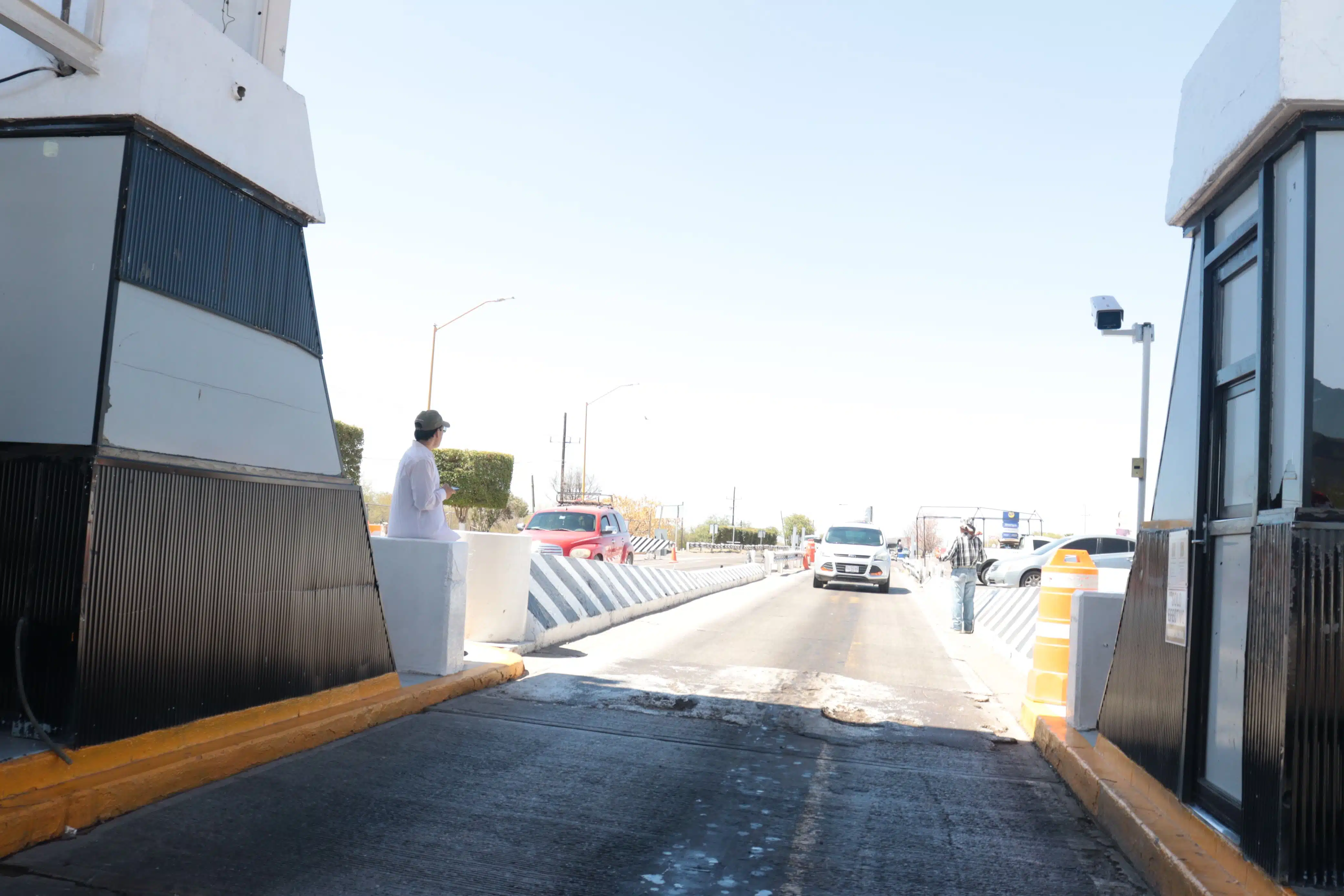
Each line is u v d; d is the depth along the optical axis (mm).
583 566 14180
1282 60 3744
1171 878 3965
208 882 3637
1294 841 3434
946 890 4047
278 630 5801
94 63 4949
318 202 6559
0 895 3389
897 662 11438
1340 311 3682
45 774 4176
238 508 5457
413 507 8102
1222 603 4316
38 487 4504
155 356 5016
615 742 6332
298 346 6375
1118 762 5496
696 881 3988
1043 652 7887
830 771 5938
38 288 4879
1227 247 4535
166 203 5141
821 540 28719
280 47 6512
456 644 7855
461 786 5102
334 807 4617
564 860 4125
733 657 10984
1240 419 4395
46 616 4414
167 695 4891
